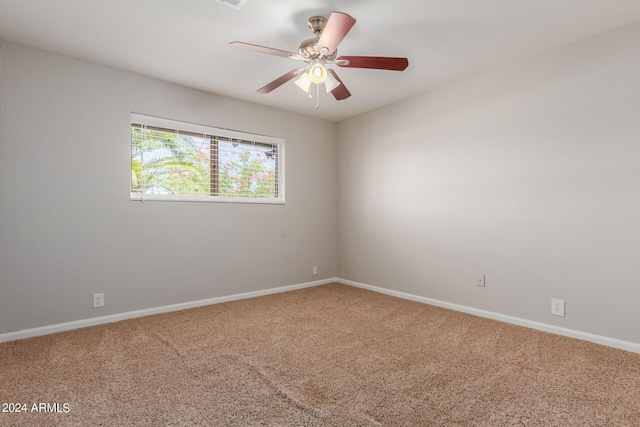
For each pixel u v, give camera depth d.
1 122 2.32
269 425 1.43
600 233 2.28
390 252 3.75
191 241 3.22
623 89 2.19
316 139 4.24
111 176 2.78
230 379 1.82
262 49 1.97
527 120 2.64
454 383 1.78
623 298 2.19
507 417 1.48
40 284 2.47
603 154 2.27
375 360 2.06
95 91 2.70
